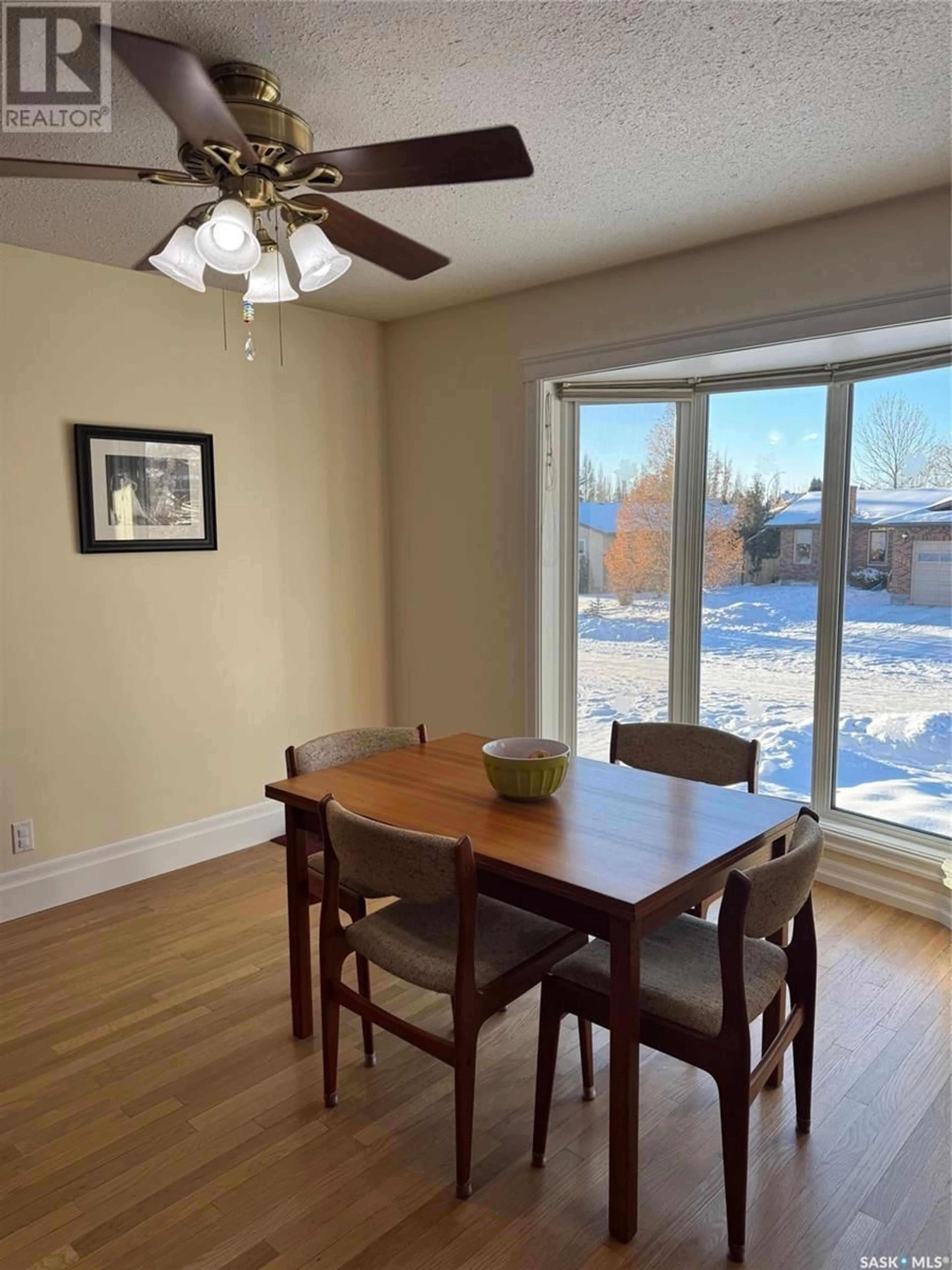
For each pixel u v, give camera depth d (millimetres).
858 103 2000
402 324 4102
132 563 3342
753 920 1591
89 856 3289
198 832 3627
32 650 3090
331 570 4066
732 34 1703
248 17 1620
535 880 1677
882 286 2666
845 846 3236
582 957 1886
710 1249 1661
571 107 2012
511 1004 2471
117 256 3072
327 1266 1626
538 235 2908
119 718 3350
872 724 3295
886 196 2586
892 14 1636
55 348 3066
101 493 3213
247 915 3123
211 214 1680
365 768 2438
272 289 1991
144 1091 2141
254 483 3719
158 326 3344
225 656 3678
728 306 3008
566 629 3883
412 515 4195
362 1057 2279
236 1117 2043
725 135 2166
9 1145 1956
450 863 1677
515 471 3723
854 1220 1727
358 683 4246
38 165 1618
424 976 1824
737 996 1592
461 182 1709
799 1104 1968
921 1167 1869
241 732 3766
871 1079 2164
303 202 1824
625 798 2145
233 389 3609
